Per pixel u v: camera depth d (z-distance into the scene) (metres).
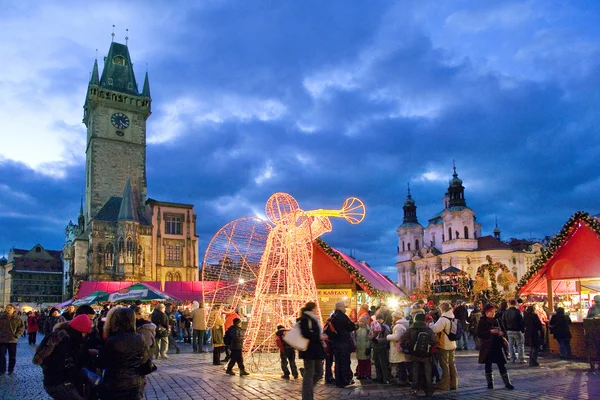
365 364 13.98
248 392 12.20
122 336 6.52
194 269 72.75
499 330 12.02
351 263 25.77
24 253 115.62
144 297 31.16
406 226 122.75
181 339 31.92
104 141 79.81
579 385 12.30
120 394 6.39
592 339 15.44
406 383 13.02
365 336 14.00
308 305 10.30
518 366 16.17
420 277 112.12
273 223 17.58
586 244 21.22
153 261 70.31
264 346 18.91
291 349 14.27
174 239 72.44
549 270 22.52
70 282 73.44
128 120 82.38
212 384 13.49
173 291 40.69
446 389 11.80
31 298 98.88
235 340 15.14
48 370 7.32
